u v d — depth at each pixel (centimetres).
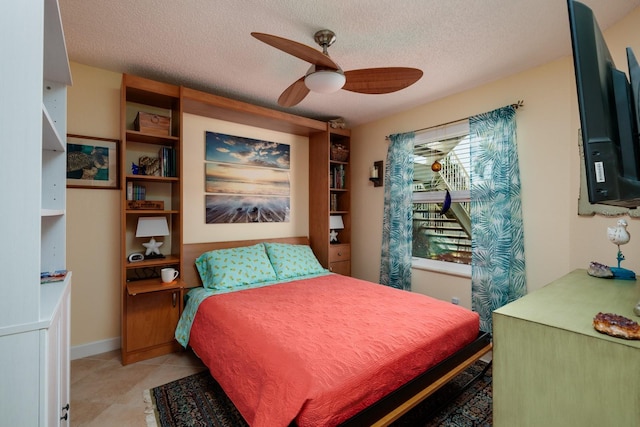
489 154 270
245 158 343
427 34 201
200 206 311
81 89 247
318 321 185
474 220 279
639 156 93
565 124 232
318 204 385
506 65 245
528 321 90
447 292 310
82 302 249
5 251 75
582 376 80
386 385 141
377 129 388
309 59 172
